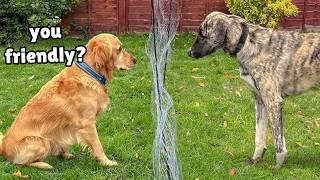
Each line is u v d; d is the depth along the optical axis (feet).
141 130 12.84
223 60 19.25
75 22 23.50
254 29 10.62
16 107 14.40
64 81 10.71
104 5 23.44
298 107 14.64
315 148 12.00
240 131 12.86
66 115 10.61
